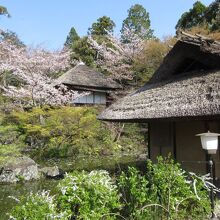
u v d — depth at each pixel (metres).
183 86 7.51
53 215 3.62
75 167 12.66
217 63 7.41
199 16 23.47
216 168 6.88
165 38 22.69
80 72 22.00
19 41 27.38
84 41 28.81
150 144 9.69
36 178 10.71
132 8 31.64
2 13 17.11
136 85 20.88
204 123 7.30
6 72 19.80
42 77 18.48
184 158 8.02
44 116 16.30
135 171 4.93
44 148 15.38
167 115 6.74
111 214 4.37
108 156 15.98
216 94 6.02
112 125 18.42
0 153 10.61
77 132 15.58
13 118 15.83
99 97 21.80
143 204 4.58
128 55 22.47
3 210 7.09
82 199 4.12
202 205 4.75
